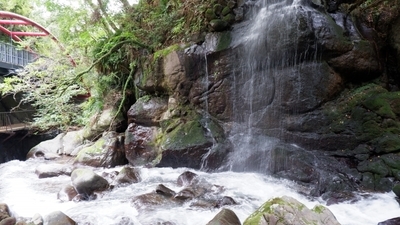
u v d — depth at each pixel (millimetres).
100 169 7746
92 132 10078
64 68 11578
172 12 8664
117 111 9344
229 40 7254
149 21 9273
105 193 5348
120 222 4020
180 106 7785
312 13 6305
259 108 6727
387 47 6652
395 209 4207
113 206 4680
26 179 7227
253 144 6508
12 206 4938
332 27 6145
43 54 14766
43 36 16828
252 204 4504
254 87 6801
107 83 10273
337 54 6016
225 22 7395
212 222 3314
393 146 5164
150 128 8125
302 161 5578
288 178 5555
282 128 6387
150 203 4605
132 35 9031
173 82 7809
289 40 6289
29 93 12844
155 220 3979
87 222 4082
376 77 6230
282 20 6461
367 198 4566
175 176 6402
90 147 8586
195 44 7613
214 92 7316
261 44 6688
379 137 5383
